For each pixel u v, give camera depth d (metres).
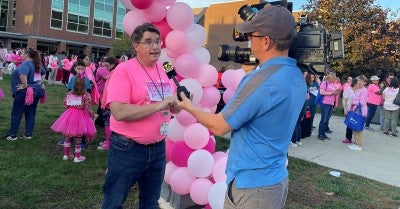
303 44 2.82
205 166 3.80
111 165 2.85
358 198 5.27
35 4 37.50
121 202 2.89
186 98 2.32
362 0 21.66
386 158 8.02
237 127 2.02
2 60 17.08
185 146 3.98
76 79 5.65
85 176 5.12
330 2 21.77
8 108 9.67
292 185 5.59
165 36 4.01
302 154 7.68
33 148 6.25
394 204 5.16
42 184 4.69
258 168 2.05
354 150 8.51
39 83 6.79
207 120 2.12
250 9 3.31
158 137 2.87
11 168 5.13
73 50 41.78
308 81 8.20
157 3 3.78
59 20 39.19
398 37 22.61
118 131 2.79
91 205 4.22
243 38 3.21
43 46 39.66
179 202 4.17
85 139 6.55
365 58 21.80
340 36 3.12
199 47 4.18
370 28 22.05
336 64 21.45
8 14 41.06
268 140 2.04
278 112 2.01
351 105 8.82
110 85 2.75
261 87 1.98
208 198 3.70
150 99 2.82
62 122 5.60
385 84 13.27
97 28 42.44
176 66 3.95
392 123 11.32
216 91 4.21
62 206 4.14
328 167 6.83
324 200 5.07
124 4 3.94
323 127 9.39
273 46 2.08
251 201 2.06
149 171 2.97
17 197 4.25
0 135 6.87
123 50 33.38
